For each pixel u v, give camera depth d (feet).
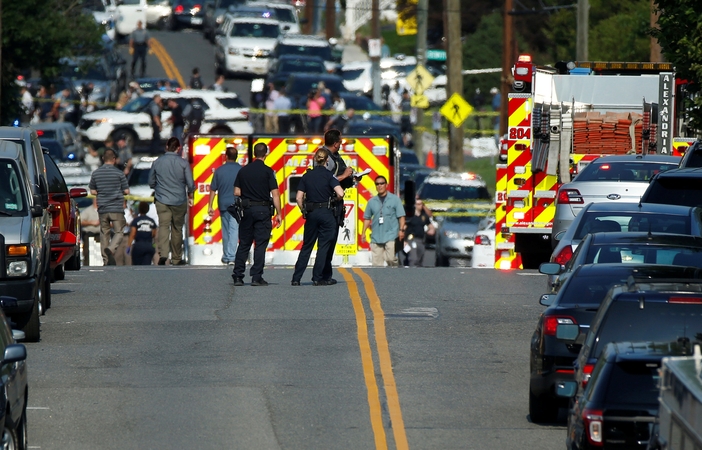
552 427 137.80
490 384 158.20
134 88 648.38
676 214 178.40
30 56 497.87
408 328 192.34
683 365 84.69
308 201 234.58
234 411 143.64
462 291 231.30
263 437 132.98
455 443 131.03
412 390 154.71
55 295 226.38
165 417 140.87
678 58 207.82
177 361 169.27
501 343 182.09
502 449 128.67
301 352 175.01
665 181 197.36
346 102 614.34
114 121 569.23
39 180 197.06
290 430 135.95
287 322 196.65
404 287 236.22
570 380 131.34
